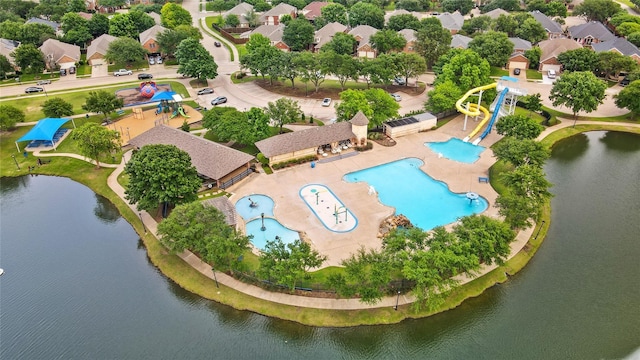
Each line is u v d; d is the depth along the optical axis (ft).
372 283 181.68
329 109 399.03
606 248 233.96
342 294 181.98
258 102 415.85
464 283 205.77
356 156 316.19
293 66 427.33
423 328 186.29
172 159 239.50
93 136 289.94
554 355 175.11
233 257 201.98
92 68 507.71
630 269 219.41
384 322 186.91
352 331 184.34
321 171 296.10
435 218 248.11
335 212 247.50
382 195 270.26
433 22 554.87
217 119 325.62
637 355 174.40
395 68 422.82
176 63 529.45
